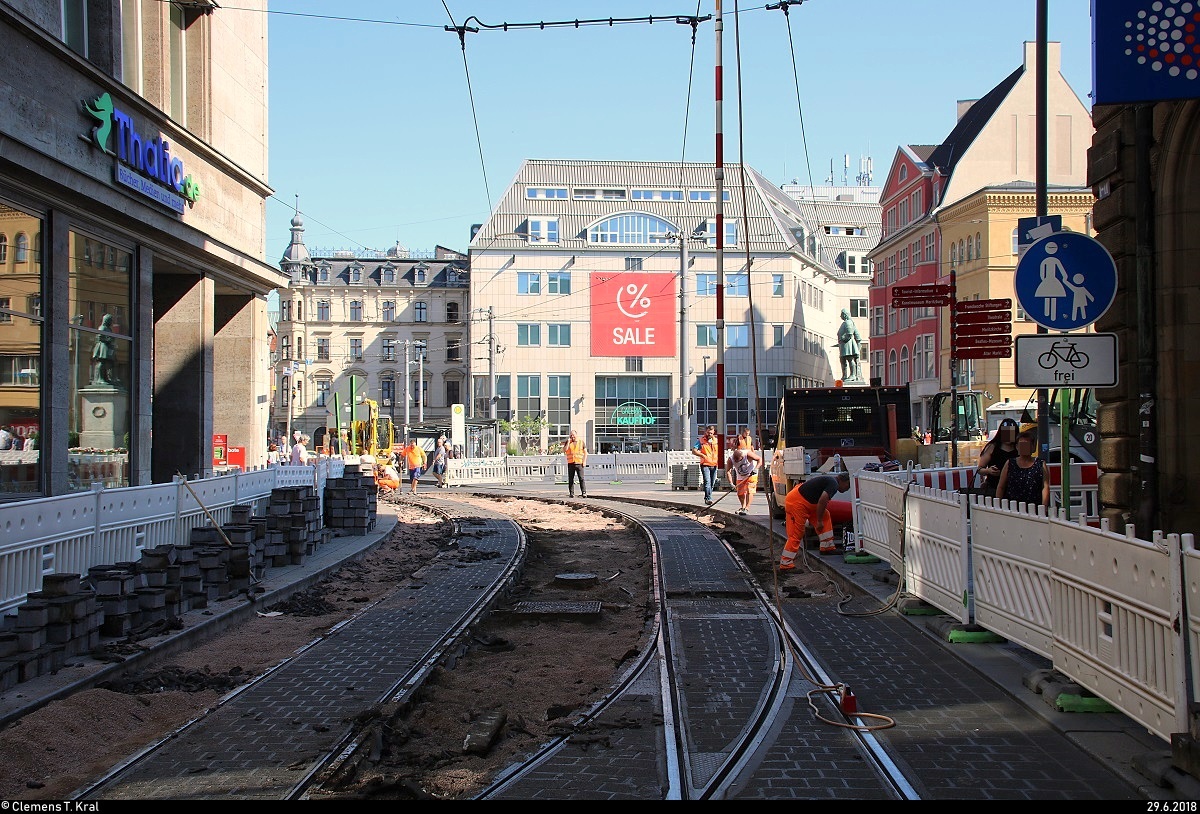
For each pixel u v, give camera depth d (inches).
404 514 1079.6
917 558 432.8
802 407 840.3
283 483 697.6
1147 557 233.1
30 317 601.6
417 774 243.6
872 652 358.0
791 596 496.7
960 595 373.1
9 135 542.0
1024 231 481.4
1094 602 263.3
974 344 780.0
